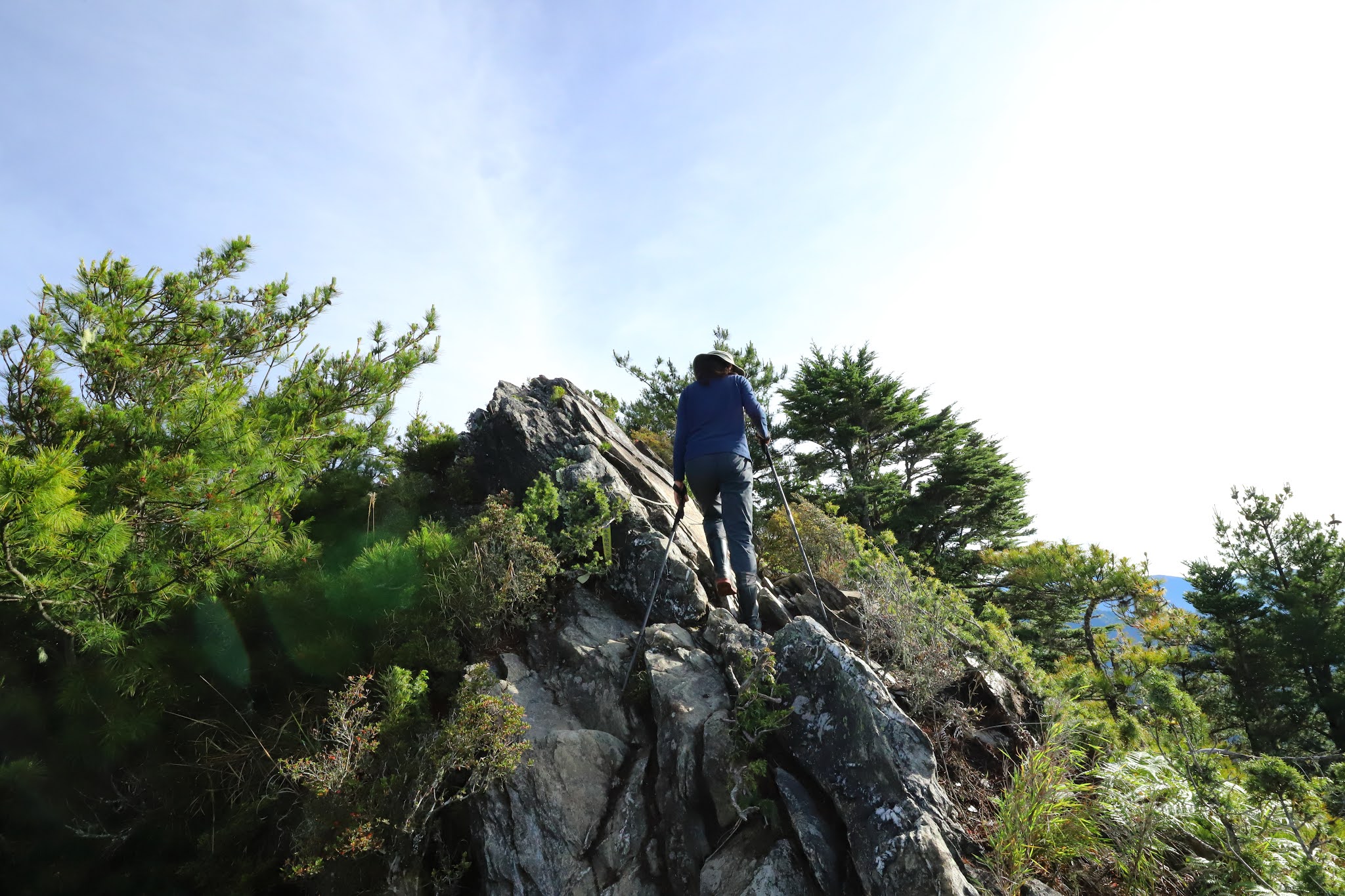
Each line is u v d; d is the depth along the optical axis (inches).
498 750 138.9
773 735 137.3
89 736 172.2
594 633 188.1
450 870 134.9
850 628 198.2
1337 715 616.4
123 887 155.7
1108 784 141.9
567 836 134.0
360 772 140.3
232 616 183.2
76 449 198.1
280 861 148.9
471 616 181.5
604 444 267.6
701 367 206.2
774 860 116.3
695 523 251.0
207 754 163.0
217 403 194.7
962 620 204.7
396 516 245.9
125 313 235.1
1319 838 124.3
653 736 151.6
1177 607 713.0
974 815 133.0
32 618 193.2
